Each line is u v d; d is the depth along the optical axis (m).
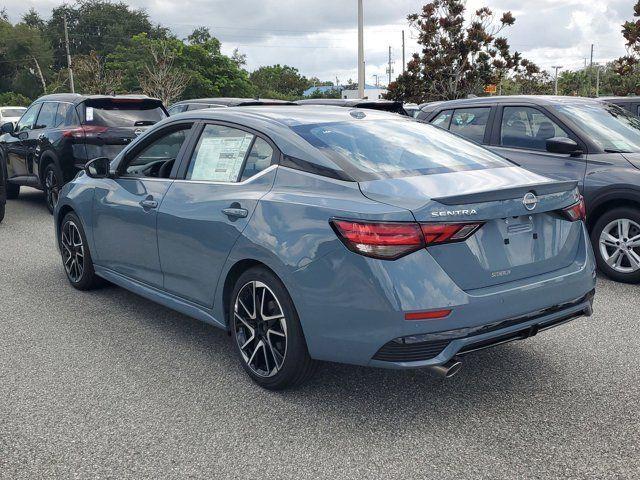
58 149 9.93
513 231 3.50
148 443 3.32
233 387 3.97
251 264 3.90
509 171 3.96
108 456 3.20
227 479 3.00
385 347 3.26
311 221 3.48
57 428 3.48
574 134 6.62
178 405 3.74
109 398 3.84
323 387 3.95
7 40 89.44
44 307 5.61
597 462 3.09
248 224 3.80
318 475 3.02
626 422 3.47
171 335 4.91
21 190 13.90
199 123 4.60
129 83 66.94
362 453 3.20
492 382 4.00
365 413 3.62
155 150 4.93
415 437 3.35
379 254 3.21
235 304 4.02
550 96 7.42
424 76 26.64
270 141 4.02
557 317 3.64
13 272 6.82
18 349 4.64
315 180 3.68
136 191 4.90
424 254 3.23
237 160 4.18
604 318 5.20
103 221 5.29
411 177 3.64
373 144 4.00
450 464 3.09
